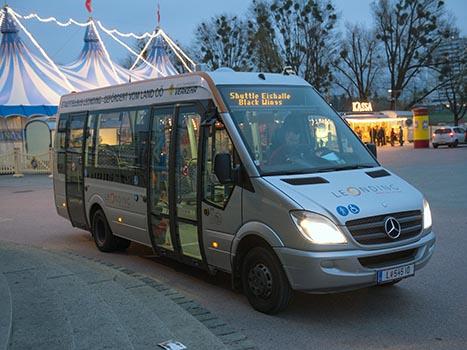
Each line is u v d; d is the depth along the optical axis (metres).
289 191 5.55
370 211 5.45
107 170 8.89
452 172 21.11
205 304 6.34
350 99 65.50
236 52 64.69
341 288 5.30
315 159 6.35
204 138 6.54
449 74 62.88
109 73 35.81
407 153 37.16
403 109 69.56
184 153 6.93
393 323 5.53
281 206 5.48
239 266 6.16
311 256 5.23
